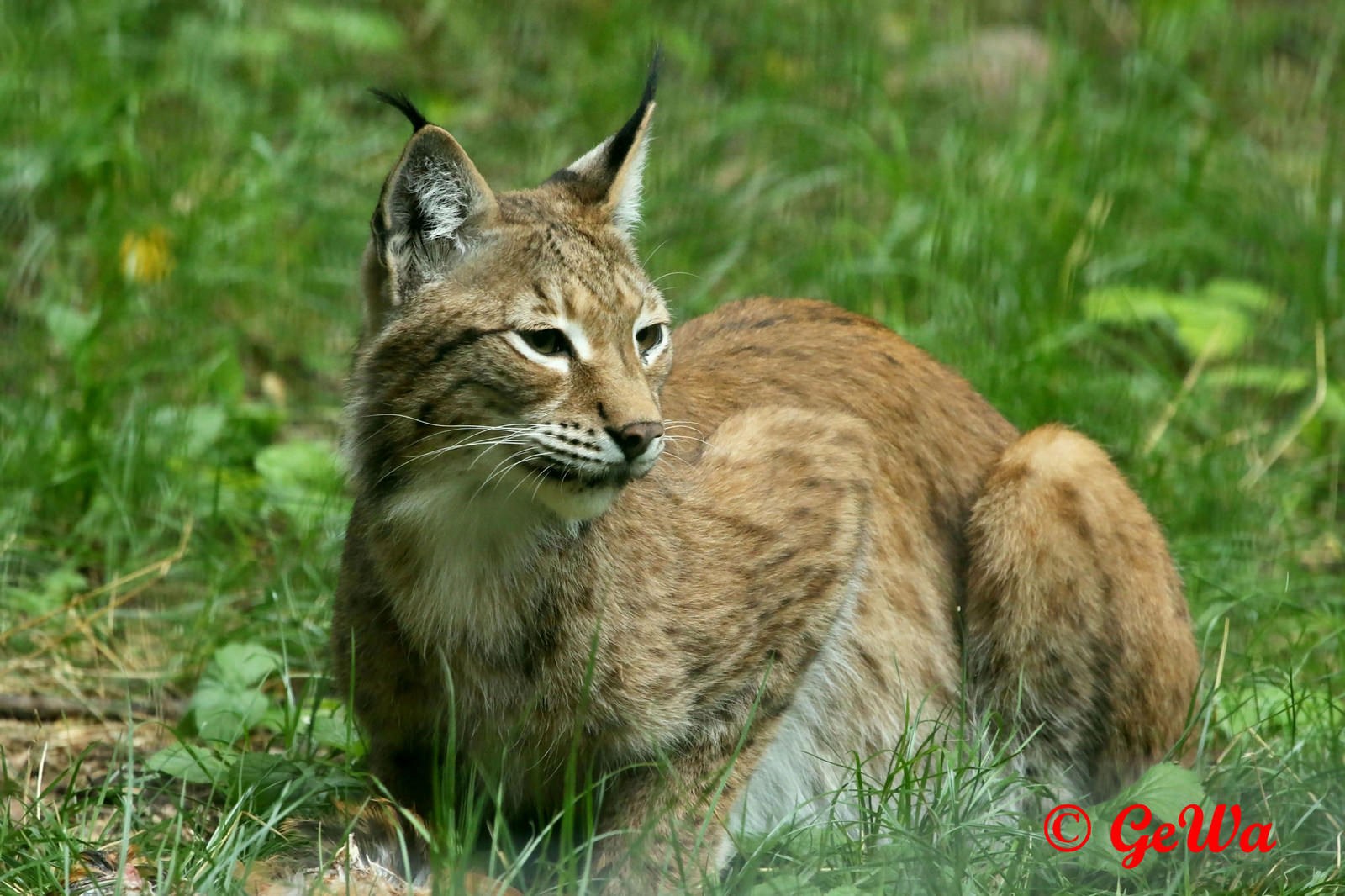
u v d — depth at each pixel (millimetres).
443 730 8266
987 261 14570
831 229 15812
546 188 8359
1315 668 10734
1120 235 15898
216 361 13219
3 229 14836
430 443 7801
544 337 7707
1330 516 13094
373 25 18688
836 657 8930
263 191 15125
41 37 16312
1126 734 9234
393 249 7793
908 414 9578
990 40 19547
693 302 14586
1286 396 14594
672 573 8172
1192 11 19562
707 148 16906
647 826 7762
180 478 12055
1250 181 17125
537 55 19219
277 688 10625
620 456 7621
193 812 8609
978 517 9352
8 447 11945
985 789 8539
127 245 14234
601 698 8047
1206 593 11484
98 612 10664
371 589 8148
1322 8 21266
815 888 7477
